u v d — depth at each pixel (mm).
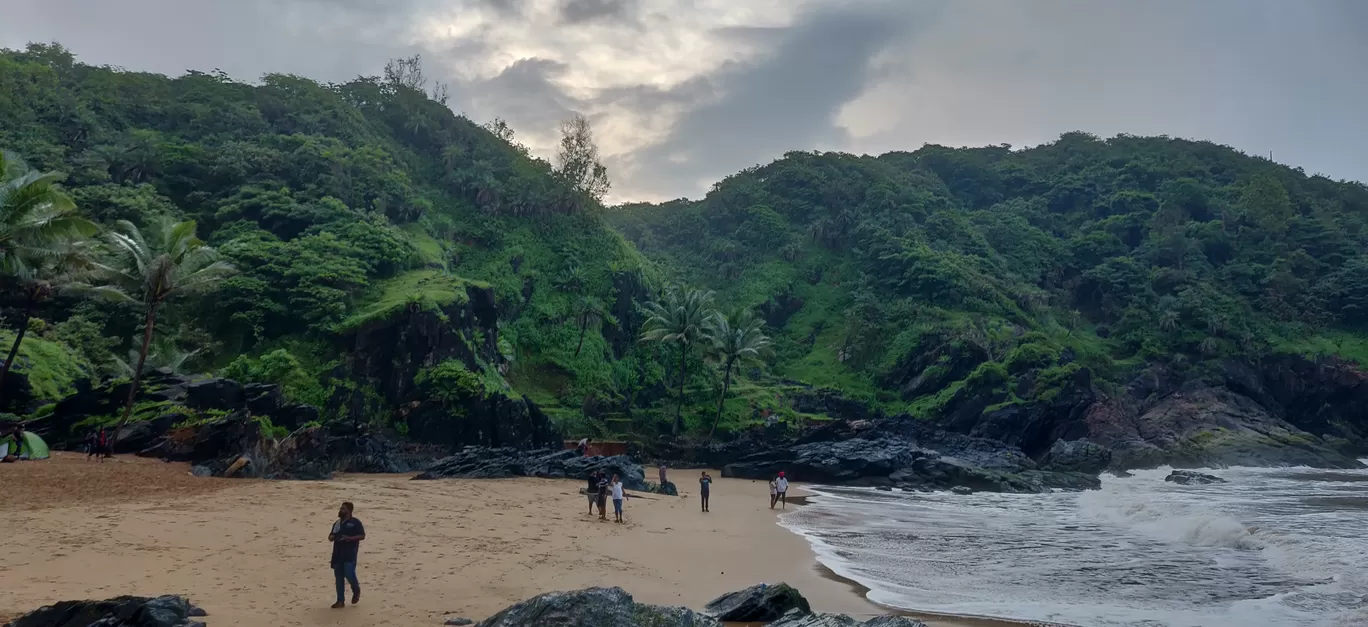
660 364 90062
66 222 37500
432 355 57844
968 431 88438
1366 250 149000
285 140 90188
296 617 11914
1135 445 84562
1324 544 23828
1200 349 111312
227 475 33344
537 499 33312
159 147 81375
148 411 41125
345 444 44938
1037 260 149000
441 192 103938
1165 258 144250
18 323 51781
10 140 72062
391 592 14016
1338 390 107438
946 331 108250
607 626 10289
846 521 32406
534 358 82438
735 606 13469
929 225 151375
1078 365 88812
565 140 107500
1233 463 85750
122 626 9922
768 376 107938
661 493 42688
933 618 14719
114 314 57844
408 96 123438
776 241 154875
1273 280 134875
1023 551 23688
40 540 16484
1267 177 164125
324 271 62750
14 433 33062
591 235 102062
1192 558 22422
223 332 59938
